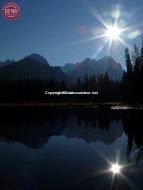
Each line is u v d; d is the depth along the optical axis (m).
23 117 53.44
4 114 62.81
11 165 15.07
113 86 139.25
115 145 21.66
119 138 25.41
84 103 137.88
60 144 22.94
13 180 11.87
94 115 56.00
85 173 12.96
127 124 37.25
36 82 150.50
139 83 93.56
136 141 23.36
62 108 95.88
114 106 95.56
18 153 18.95
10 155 18.19
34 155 18.09
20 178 12.21
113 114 56.22
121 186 10.75
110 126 35.50
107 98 136.25
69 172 13.20
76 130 32.59
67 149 20.36
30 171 13.53
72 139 25.80
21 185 11.11
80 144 22.73
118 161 15.69
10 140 25.34
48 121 44.69
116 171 13.27
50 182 11.48
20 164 15.31
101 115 55.12
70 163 15.35
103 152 18.78
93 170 13.53
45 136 28.00
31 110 83.50
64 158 16.89
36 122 43.06
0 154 18.55
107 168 13.94
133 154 17.75
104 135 27.75
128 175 12.46
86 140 24.94
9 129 34.03
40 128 35.03
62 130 32.84
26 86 144.50
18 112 71.81
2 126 37.34
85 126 36.50
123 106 91.94
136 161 15.57
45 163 15.47
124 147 20.59
